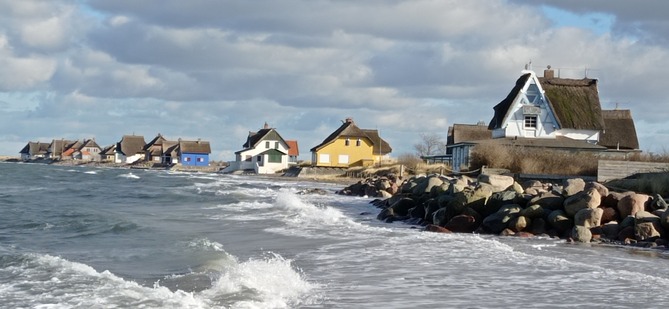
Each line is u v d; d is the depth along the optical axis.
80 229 23.80
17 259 15.66
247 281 13.27
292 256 17.92
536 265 16.41
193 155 147.12
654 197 23.48
